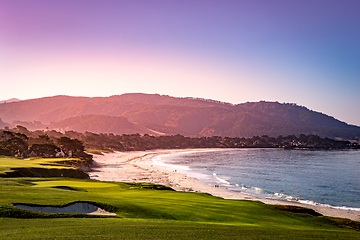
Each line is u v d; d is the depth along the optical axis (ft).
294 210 116.88
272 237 66.08
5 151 373.40
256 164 443.32
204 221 80.79
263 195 190.70
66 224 61.31
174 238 57.16
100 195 106.63
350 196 193.06
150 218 78.54
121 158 560.20
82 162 323.37
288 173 323.37
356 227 101.09
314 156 649.20
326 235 75.20
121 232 57.82
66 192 101.60
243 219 89.92
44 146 391.24
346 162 483.10
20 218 64.39
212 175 297.53
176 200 111.75
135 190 142.72
